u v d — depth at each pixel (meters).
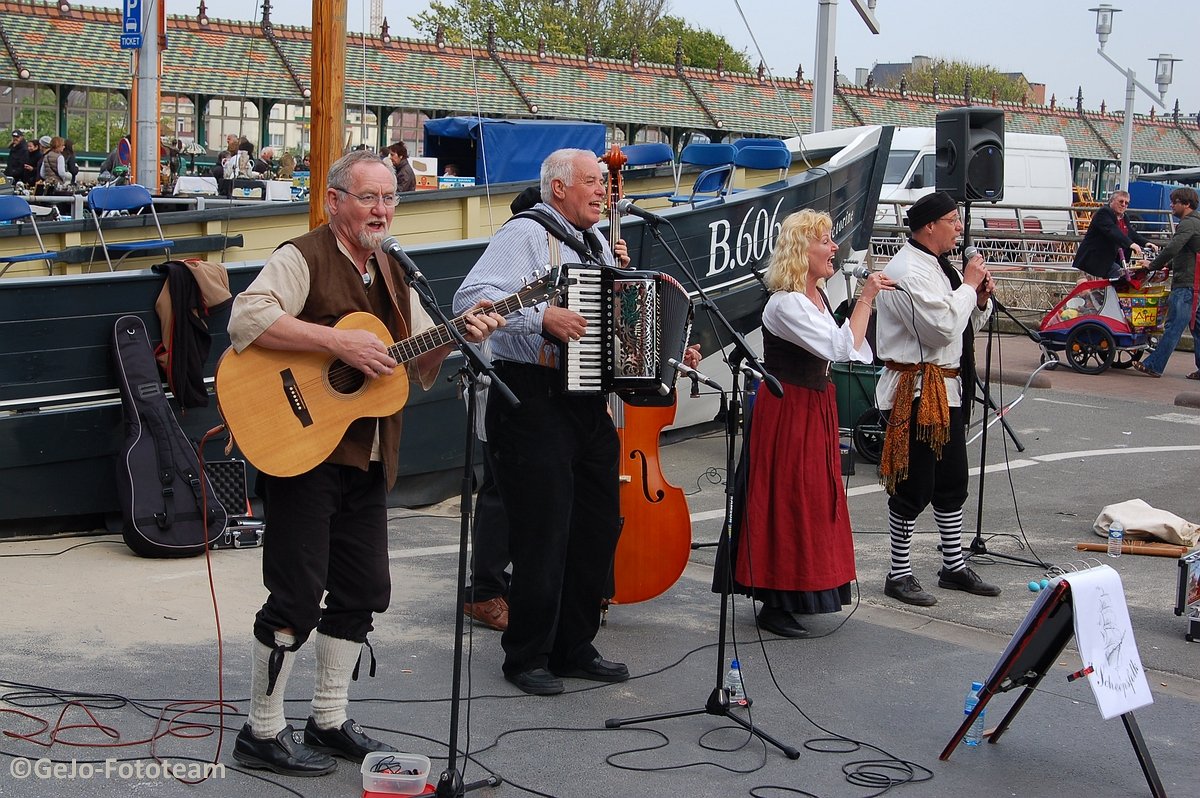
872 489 8.96
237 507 7.16
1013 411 11.77
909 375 6.13
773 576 5.55
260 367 3.88
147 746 4.24
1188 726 4.75
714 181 11.40
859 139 11.01
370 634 5.57
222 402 3.85
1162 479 9.36
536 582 4.80
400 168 12.56
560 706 4.79
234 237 8.91
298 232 9.25
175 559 6.71
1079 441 10.64
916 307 5.97
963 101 41.47
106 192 8.66
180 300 7.02
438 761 4.22
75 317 6.89
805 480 5.52
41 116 25.39
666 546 5.62
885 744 4.52
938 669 5.34
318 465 3.92
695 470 9.38
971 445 10.40
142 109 12.84
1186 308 13.69
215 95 26.44
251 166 20.17
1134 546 7.35
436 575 6.57
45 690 4.71
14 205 8.36
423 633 5.62
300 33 28.30
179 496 6.79
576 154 4.71
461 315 4.05
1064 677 5.28
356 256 3.99
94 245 8.53
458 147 14.30
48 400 6.89
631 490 5.59
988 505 8.53
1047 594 4.12
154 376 6.98
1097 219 14.77
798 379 5.53
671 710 4.79
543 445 4.70
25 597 5.91
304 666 5.09
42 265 8.58
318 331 3.83
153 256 8.80
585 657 5.09
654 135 32.78
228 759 4.15
